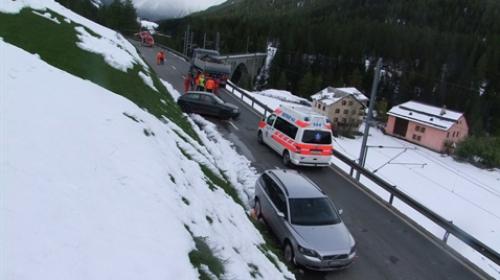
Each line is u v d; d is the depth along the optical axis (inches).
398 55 3772.1
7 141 195.5
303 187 423.5
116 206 189.5
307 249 350.6
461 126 2466.8
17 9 755.4
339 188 593.0
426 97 3292.3
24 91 280.1
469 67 3326.8
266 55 4458.7
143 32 2608.3
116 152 255.8
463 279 377.7
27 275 120.9
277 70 4028.1
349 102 2620.6
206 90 1077.8
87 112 302.7
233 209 360.8
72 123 261.1
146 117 412.5
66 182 184.5
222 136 760.3
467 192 1545.3
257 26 5123.0
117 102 392.2
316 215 390.6
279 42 4512.8
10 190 156.9
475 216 1258.6
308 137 634.2
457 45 3597.4
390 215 510.9
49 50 598.5
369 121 766.5
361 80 3629.4
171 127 506.3
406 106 2733.8
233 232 293.6
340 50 4018.2
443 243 443.8
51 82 335.9
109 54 705.6
